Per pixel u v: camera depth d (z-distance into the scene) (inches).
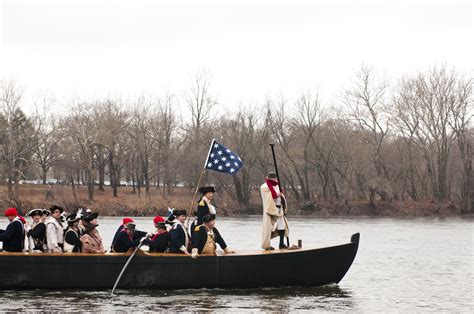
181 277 646.5
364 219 2581.2
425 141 2967.5
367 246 1339.8
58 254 635.5
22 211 2518.5
